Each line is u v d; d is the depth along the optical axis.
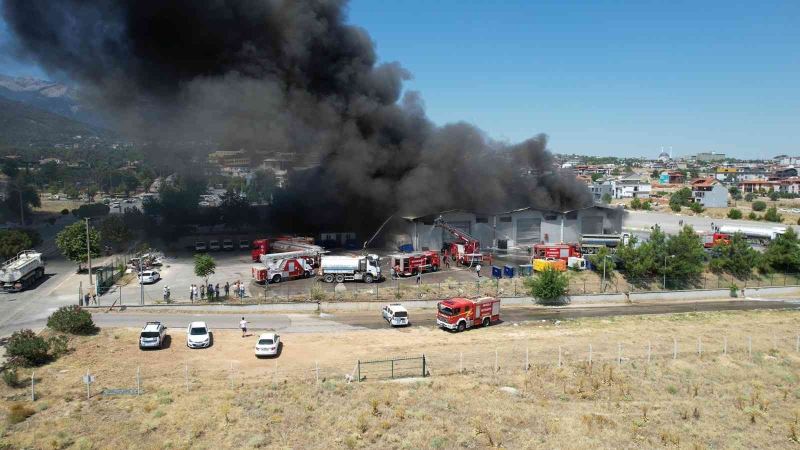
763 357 36.97
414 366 33.12
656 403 28.47
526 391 29.36
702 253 62.69
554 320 48.19
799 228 95.00
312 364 33.88
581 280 60.28
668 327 46.06
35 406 26.23
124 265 62.25
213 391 28.45
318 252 62.03
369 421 24.59
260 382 29.98
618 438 23.97
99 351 35.53
